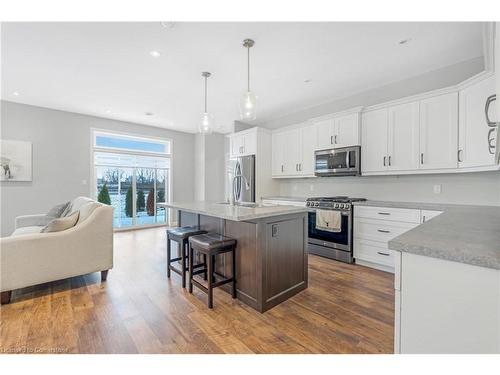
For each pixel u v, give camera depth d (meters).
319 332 1.81
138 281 2.75
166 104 4.54
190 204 3.12
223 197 7.19
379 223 3.11
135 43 2.54
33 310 2.10
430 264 0.88
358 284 2.68
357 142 3.61
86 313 2.05
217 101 4.38
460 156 2.71
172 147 6.64
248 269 2.24
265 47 2.63
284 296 2.30
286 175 4.83
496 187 2.76
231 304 2.24
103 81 3.49
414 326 0.92
